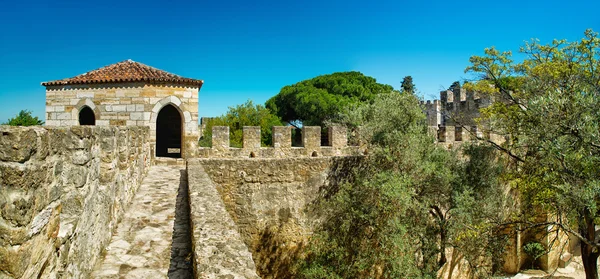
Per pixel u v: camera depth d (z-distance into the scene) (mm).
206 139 30578
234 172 11688
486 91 17125
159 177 11539
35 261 2725
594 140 9742
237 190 11719
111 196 5691
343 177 12883
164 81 16375
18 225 2467
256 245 11914
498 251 14438
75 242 3668
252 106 33406
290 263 12258
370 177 12594
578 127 9812
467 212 12633
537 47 14766
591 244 11133
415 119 14219
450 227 12906
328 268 10891
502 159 15898
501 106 16469
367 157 13305
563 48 13906
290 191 12273
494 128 14727
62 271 3297
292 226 12281
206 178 7848
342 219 11961
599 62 13180
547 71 13859
